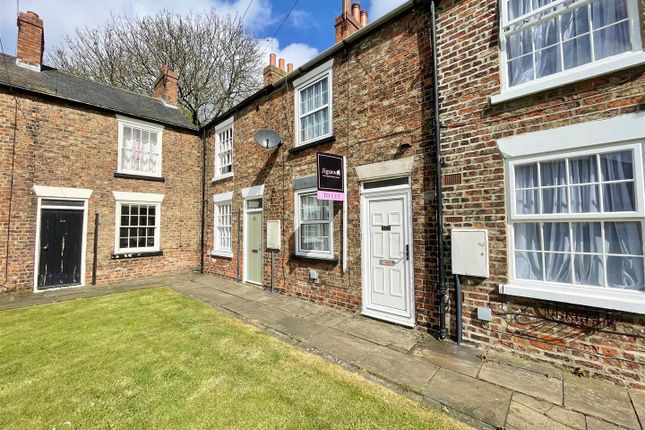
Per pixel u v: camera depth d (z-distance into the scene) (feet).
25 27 30.86
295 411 9.51
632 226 10.86
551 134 12.18
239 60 62.44
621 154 10.99
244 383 11.15
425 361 12.76
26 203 26.40
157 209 34.83
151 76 58.03
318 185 18.65
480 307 13.93
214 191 35.99
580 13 12.16
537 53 13.08
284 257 25.30
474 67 14.49
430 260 15.94
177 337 15.60
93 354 13.55
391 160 17.75
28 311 20.44
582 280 11.78
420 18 16.98
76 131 29.32
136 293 25.77
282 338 15.65
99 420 9.08
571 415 9.16
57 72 34.04
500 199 13.47
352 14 23.77
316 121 23.48
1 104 25.52
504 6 13.75
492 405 9.68
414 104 16.94
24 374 11.77
